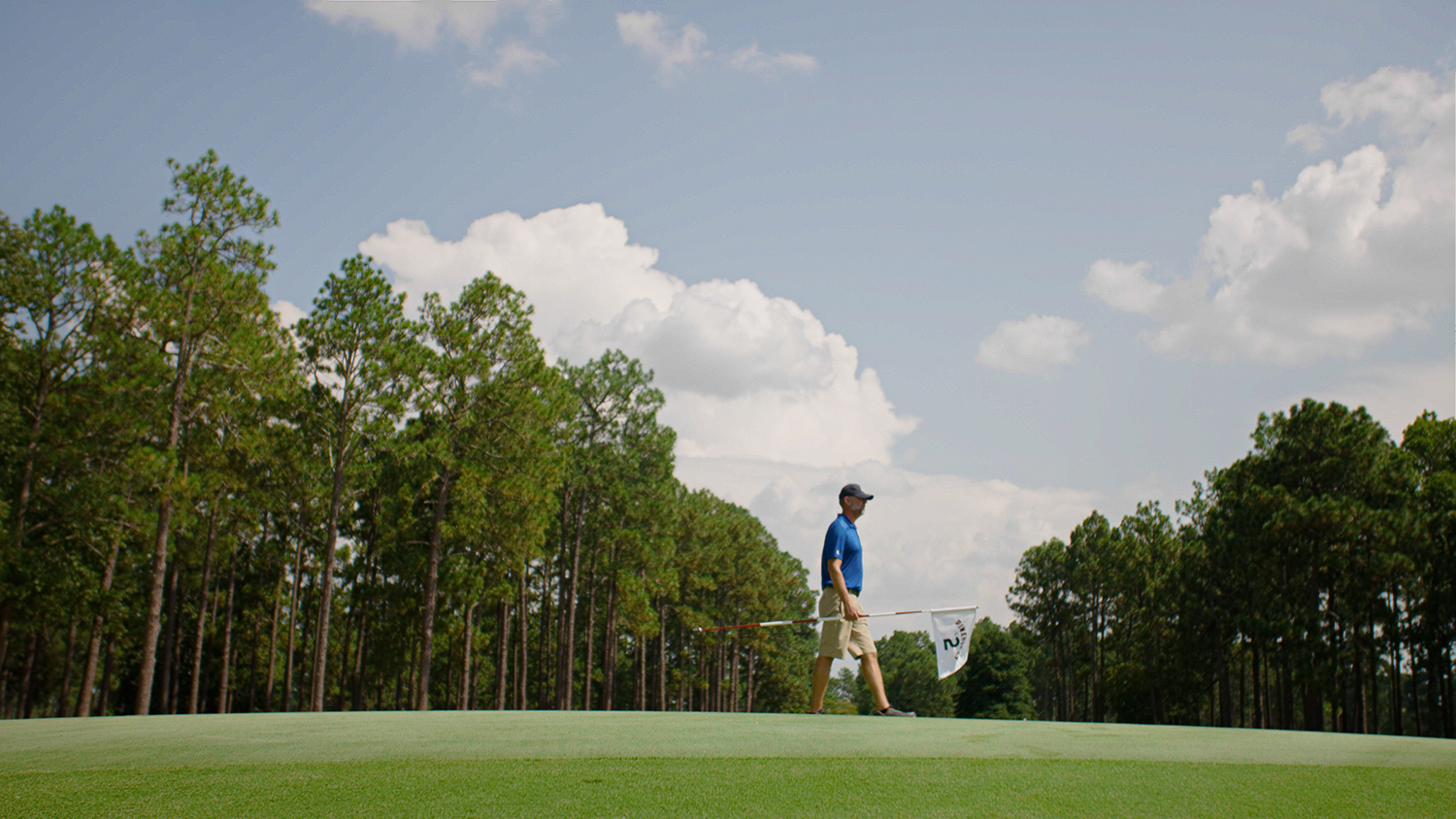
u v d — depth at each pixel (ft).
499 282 108.37
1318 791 12.54
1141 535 197.98
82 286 79.92
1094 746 16.21
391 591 119.14
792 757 14.69
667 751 15.39
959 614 26.63
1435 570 117.19
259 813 11.30
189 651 166.40
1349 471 127.85
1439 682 129.80
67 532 84.53
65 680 124.47
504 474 107.55
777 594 251.39
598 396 144.05
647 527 150.30
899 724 20.24
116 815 11.25
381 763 14.29
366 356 99.25
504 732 18.45
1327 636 129.80
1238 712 230.89
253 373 88.63
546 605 159.53
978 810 11.46
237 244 90.27
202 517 116.67
